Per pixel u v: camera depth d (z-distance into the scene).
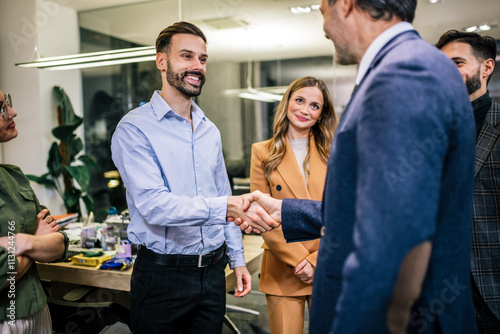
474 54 1.36
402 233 0.58
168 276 1.37
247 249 2.31
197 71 1.40
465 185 0.70
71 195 3.95
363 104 0.65
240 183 4.27
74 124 3.82
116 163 1.43
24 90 3.88
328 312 0.76
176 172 1.40
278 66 6.92
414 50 0.67
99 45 4.49
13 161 4.03
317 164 1.71
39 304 1.32
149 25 4.52
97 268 1.91
